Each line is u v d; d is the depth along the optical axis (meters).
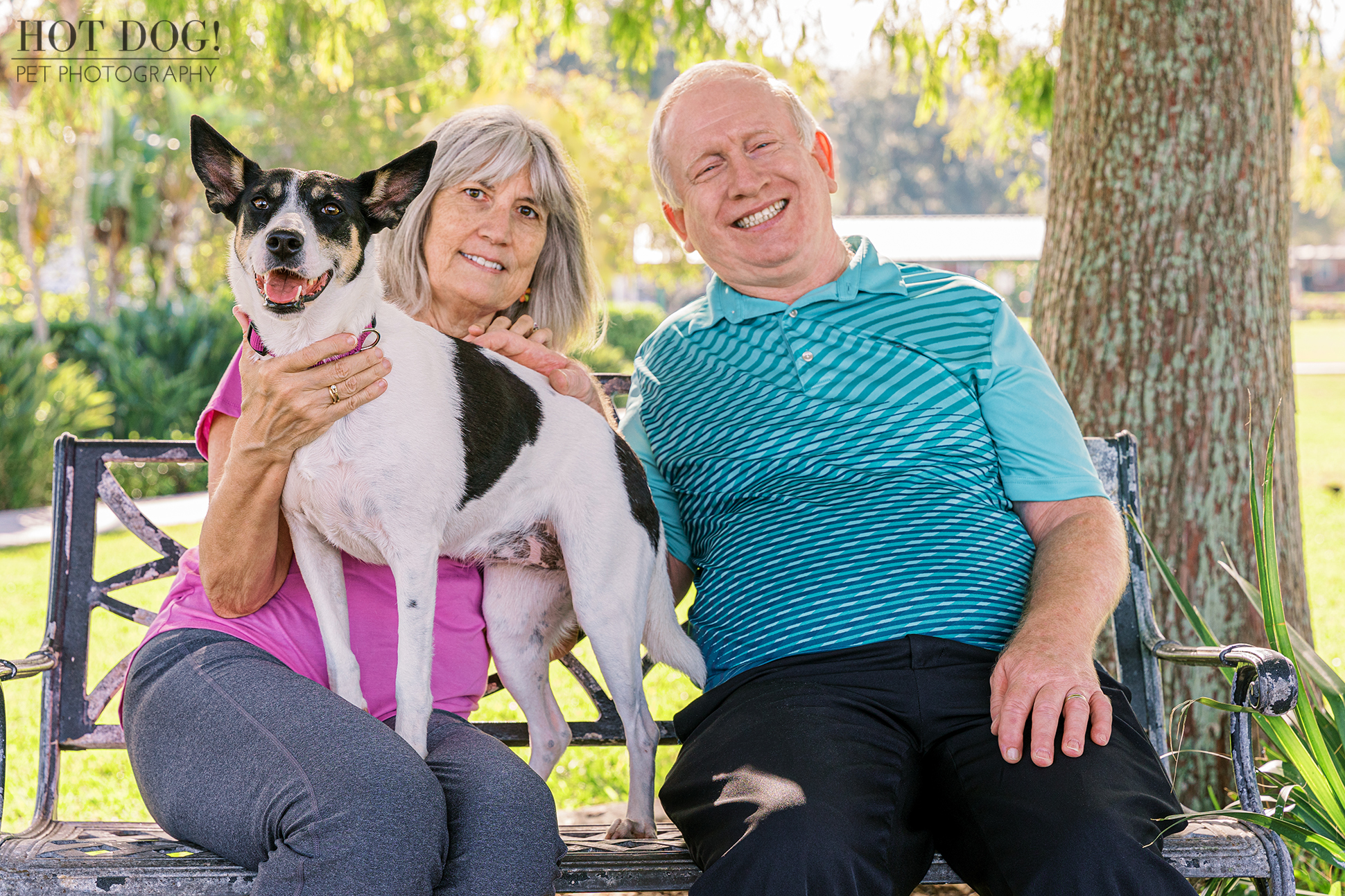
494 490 2.35
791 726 1.97
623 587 2.44
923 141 47.94
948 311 2.52
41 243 24.27
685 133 2.64
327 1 5.49
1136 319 3.46
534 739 2.56
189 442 2.66
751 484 2.44
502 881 1.73
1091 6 3.59
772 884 1.68
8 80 12.80
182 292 15.80
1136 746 1.97
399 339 2.25
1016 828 1.80
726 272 2.65
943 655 2.13
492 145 2.59
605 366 16.33
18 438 10.77
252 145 22.28
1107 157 3.51
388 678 2.22
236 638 2.08
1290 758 2.30
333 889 1.63
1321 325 42.22
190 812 1.84
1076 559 2.22
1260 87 3.45
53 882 1.83
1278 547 3.47
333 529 2.14
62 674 2.49
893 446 2.38
